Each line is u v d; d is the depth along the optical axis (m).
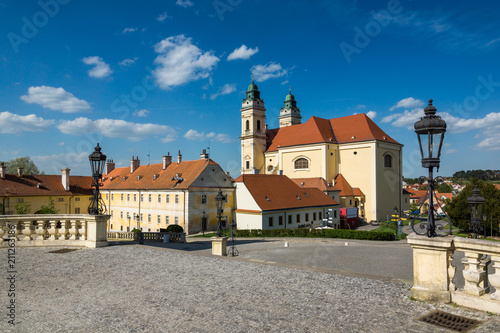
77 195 69.81
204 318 7.53
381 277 10.73
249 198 53.53
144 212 62.03
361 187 71.12
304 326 7.05
